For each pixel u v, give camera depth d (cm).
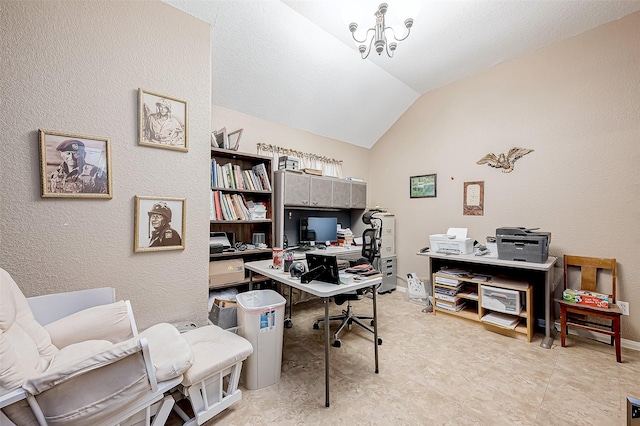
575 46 273
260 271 227
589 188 266
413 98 409
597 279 261
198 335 171
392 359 221
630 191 245
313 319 309
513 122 315
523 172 308
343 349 238
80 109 153
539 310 289
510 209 319
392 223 425
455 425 150
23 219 139
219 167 283
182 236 192
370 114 408
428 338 260
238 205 295
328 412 160
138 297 175
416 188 412
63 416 96
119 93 166
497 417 156
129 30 170
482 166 342
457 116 365
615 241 253
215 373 146
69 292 146
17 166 138
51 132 145
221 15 230
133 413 114
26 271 140
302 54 287
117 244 167
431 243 332
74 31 152
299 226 378
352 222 453
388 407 164
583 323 264
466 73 348
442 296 315
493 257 285
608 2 230
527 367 209
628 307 246
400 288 429
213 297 269
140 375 113
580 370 205
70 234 152
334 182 382
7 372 92
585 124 268
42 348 118
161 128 181
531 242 256
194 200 199
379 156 462
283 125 370
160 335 153
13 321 108
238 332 190
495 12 241
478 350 236
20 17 138
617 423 151
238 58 270
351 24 211
